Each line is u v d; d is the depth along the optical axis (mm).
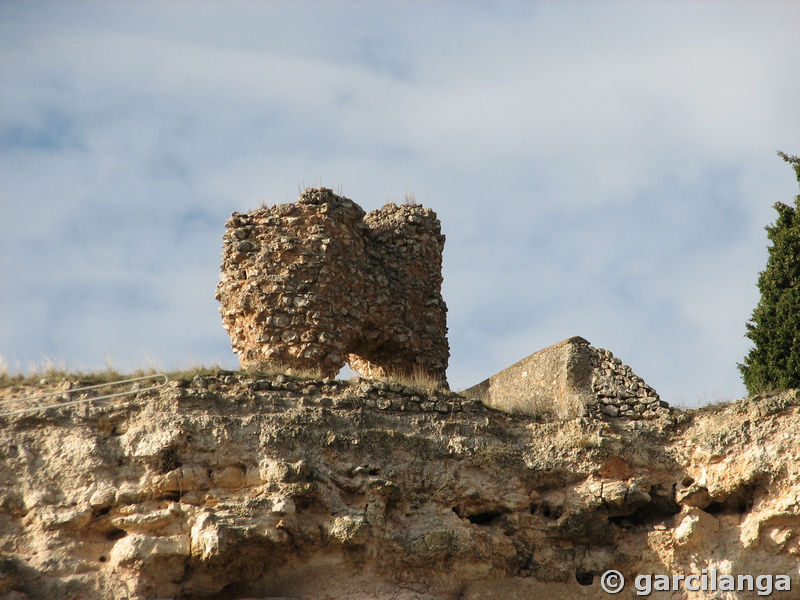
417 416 95375
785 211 120312
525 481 94625
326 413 92000
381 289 116938
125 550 82812
